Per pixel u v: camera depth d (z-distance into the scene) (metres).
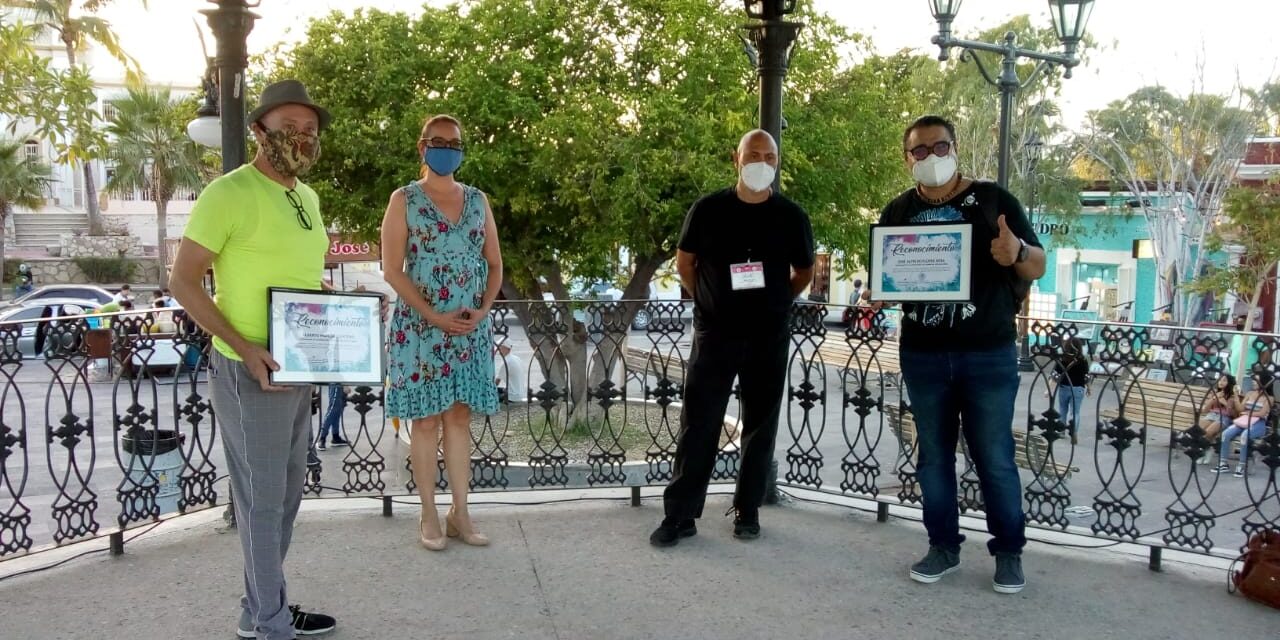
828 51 9.25
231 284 3.17
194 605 3.76
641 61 8.82
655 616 3.71
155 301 20.73
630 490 5.52
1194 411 4.46
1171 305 22.80
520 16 8.59
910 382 4.12
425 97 8.82
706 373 4.42
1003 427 3.97
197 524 4.75
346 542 4.52
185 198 43.19
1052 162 27.08
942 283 3.91
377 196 8.98
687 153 7.96
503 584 4.02
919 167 3.94
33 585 3.96
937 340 4.00
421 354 4.26
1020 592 3.99
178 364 4.86
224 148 4.43
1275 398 4.29
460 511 4.52
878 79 10.12
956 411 4.12
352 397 5.19
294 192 3.31
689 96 8.39
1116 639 3.55
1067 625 3.67
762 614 3.74
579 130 7.86
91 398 4.54
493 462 5.61
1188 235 22.48
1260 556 3.94
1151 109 24.09
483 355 4.47
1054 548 4.60
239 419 3.22
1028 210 25.72
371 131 8.42
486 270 4.51
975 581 4.12
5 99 6.76
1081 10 11.08
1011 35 12.11
